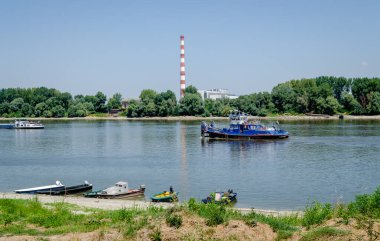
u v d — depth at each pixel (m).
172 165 88.31
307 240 23.70
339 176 72.38
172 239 24.59
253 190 62.31
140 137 151.38
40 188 62.69
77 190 62.81
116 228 27.58
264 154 103.94
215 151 111.56
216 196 49.53
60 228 29.02
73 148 119.88
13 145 129.00
